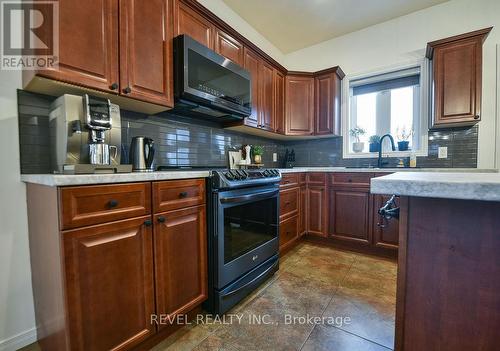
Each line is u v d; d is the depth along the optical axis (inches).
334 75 112.4
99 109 47.9
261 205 73.2
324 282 73.5
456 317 21.3
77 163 47.1
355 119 121.6
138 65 55.0
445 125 90.7
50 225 37.2
